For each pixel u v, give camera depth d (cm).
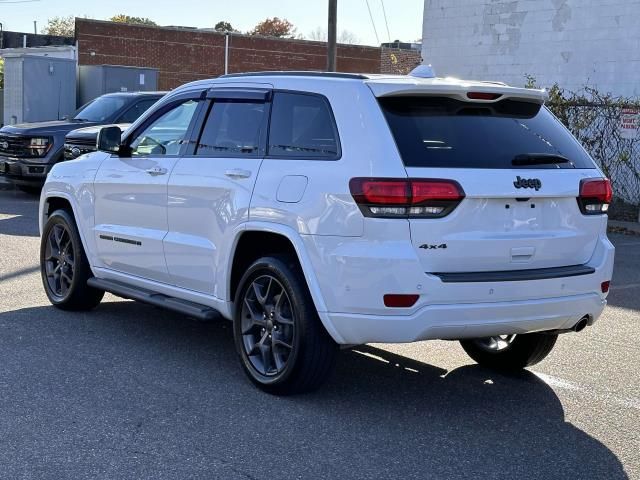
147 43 3841
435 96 502
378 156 470
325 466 426
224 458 432
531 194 489
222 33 3991
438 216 464
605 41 1905
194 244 580
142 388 538
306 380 511
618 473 430
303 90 532
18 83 2234
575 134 1730
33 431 460
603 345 691
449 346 677
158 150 639
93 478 404
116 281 681
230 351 630
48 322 700
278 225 508
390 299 460
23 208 1462
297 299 500
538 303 490
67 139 1474
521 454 452
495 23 2120
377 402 528
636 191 1683
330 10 2125
